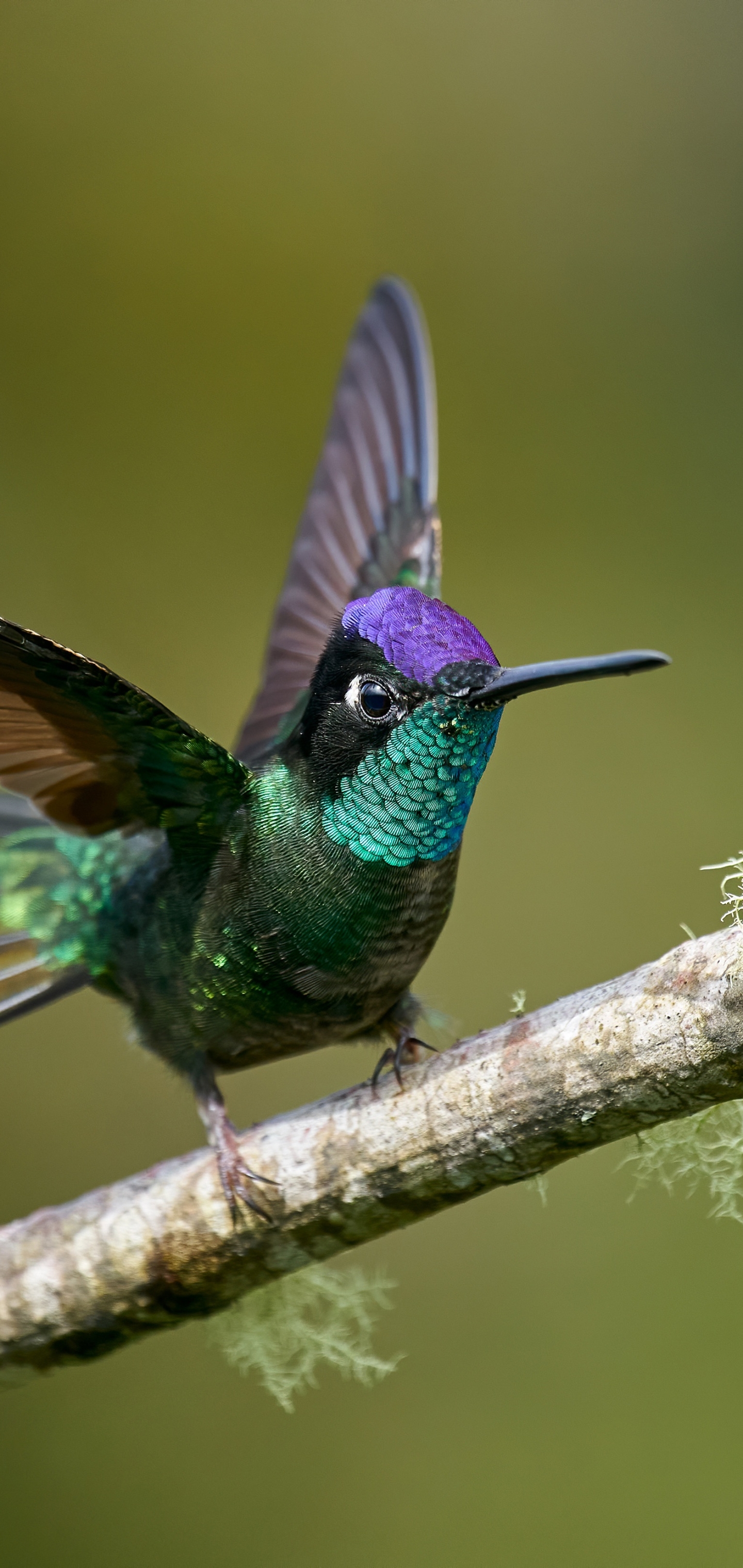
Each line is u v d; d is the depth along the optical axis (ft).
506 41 46.60
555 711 42.70
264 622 42.80
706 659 42.88
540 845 40.96
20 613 42.32
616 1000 16.78
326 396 44.57
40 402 44.01
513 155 46.32
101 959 23.24
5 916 23.59
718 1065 16.02
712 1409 31.63
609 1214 34.91
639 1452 31.14
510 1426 31.99
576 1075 16.92
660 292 46.03
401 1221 19.01
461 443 44.93
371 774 19.85
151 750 20.62
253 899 20.62
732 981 15.79
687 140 46.50
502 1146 17.69
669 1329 32.99
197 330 44.68
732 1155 18.40
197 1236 19.76
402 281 29.76
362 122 45.75
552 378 45.62
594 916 40.14
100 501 43.55
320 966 20.58
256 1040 21.74
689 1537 29.99
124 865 23.06
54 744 20.83
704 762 41.68
